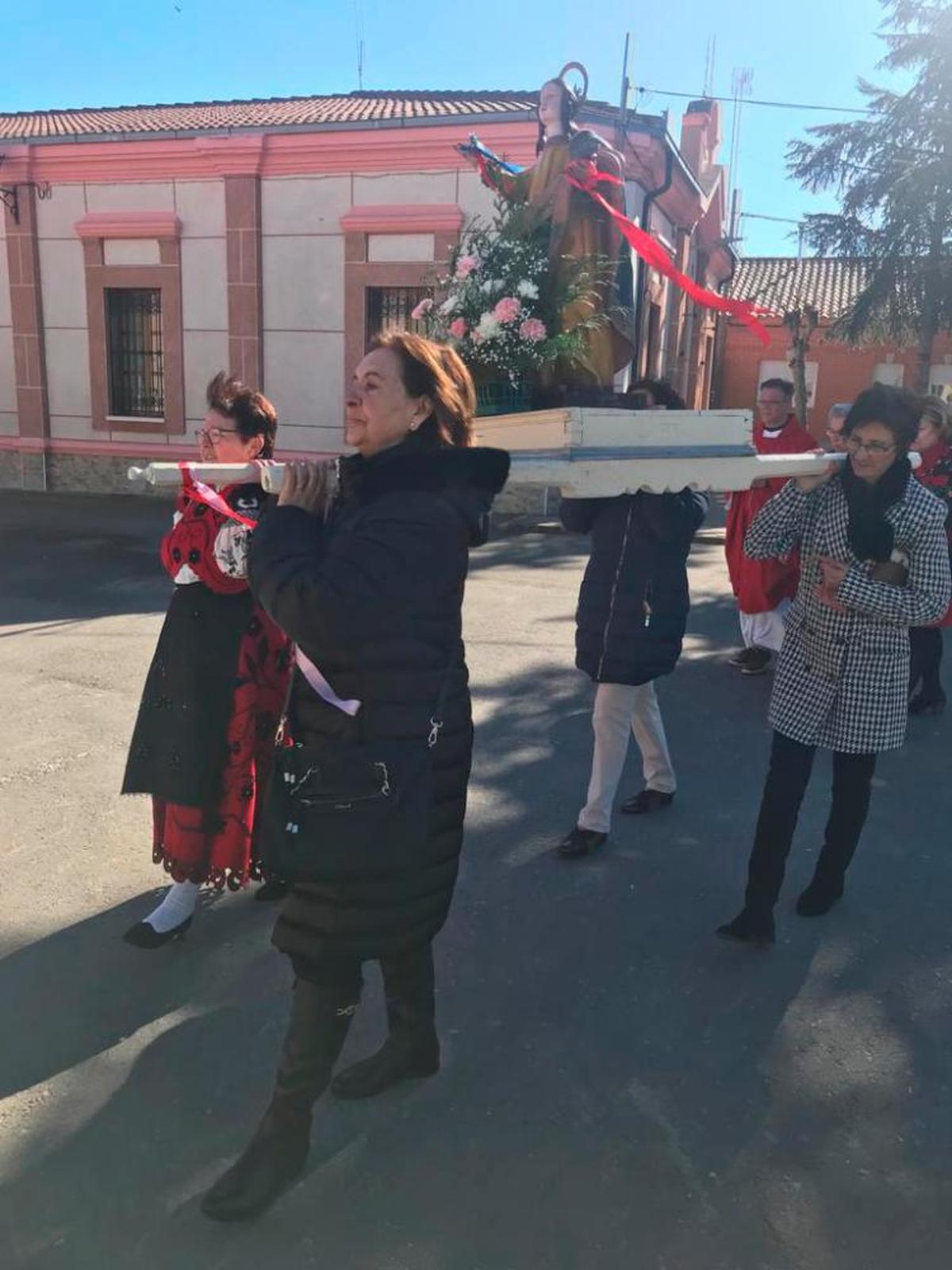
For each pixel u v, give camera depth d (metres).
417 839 1.98
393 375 2.02
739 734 5.28
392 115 13.56
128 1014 2.84
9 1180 2.25
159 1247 2.08
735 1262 2.06
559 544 11.32
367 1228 2.13
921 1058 2.72
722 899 3.55
